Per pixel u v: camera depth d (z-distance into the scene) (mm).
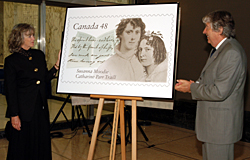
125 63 2359
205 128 2104
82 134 4695
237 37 4426
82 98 2588
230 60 1957
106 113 5879
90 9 2541
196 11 5016
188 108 5098
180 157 3611
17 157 2365
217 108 2053
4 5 4906
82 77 2432
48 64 5688
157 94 2234
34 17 5043
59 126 4965
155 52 2301
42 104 2473
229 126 2033
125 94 2299
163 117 5539
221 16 2066
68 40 2541
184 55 5270
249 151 3924
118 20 2434
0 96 6199
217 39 2125
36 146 2420
